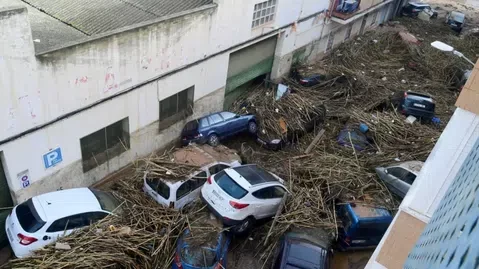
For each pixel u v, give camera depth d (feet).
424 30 101.35
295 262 33.53
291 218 39.22
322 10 70.90
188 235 35.42
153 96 46.29
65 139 38.83
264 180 41.57
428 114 61.62
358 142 53.88
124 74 41.50
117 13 47.47
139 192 40.78
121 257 32.35
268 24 58.85
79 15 45.98
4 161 34.68
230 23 51.65
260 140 53.78
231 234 39.73
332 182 44.80
